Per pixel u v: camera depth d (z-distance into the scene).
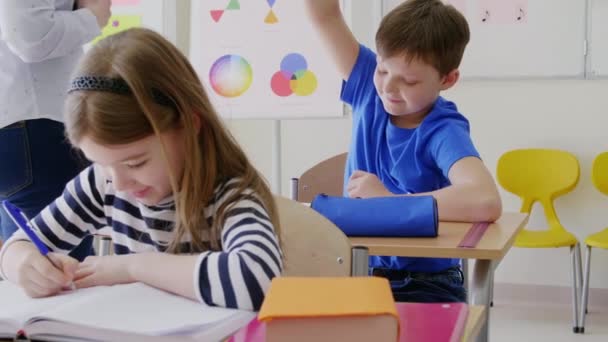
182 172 1.04
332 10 2.00
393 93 1.73
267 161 4.12
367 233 1.45
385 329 0.56
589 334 3.13
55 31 1.89
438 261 1.72
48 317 0.72
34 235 1.00
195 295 0.86
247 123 4.12
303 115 3.24
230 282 0.86
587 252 3.29
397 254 1.33
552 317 3.41
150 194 1.04
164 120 0.98
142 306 0.80
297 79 3.23
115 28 3.70
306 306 0.57
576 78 3.62
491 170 3.75
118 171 0.99
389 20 1.72
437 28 1.69
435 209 1.43
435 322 0.76
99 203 1.22
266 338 0.56
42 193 1.95
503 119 3.72
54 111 1.95
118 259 0.96
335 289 0.62
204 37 3.33
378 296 0.60
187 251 1.10
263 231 0.98
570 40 3.61
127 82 0.96
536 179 3.63
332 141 3.97
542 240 3.32
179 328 0.70
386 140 1.86
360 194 1.69
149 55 1.00
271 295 0.60
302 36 3.22
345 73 2.02
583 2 3.58
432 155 1.77
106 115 0.93
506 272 3.75
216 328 0.74
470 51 3.72
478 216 1.59
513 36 3.67
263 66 3.27
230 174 1.11
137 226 1.19
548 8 3.62
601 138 3.61
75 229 1.22
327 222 1.29
